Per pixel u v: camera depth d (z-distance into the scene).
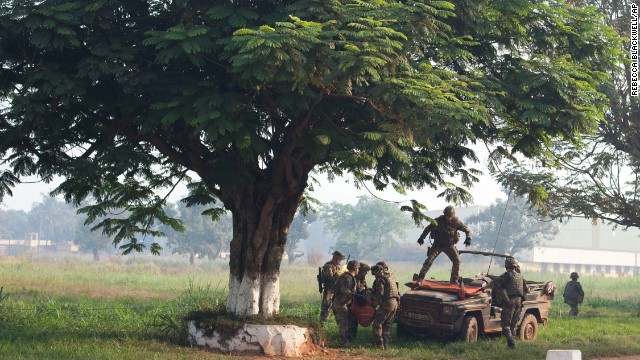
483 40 14.80
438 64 14.73
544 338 18.42
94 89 13.48
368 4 12.27
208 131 12.12
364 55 11.49
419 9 12.45
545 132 15.41
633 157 29.34
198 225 99.00
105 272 54.84
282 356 14.46
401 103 12.33
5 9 12.18
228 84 13.16
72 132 14.89
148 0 13.51
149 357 12.94
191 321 15.20
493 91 14.21
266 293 15.35
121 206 18.03
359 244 115.69
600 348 16.25
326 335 16.58
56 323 17.70
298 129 13.89
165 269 69.00
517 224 96.44
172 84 12.96
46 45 12.22
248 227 15.31
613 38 15.18
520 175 28.39
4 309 19.27
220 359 13.30
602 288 57.28
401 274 65.62
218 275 61.88
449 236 17.39
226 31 12.25
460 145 16.47
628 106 27.41
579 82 13.98
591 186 29.77
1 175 15.20
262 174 15.16
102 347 13.69
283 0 13.21
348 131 13.59
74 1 12.76
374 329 15.90
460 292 16.59
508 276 16.17
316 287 44.94
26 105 12.45
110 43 12.87
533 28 15.05
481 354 14.82
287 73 11.51
